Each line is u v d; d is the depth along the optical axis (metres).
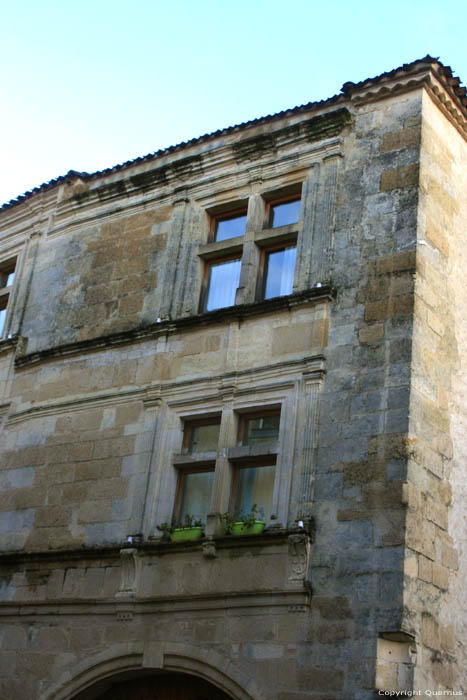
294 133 17.25
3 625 16.47
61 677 15.28
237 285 17.14
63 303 19.28
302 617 13.39
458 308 15.68
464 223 16.56
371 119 16.55
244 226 17.72
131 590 15.04
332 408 14.51
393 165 15.88
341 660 12.80
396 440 13.66
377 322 14.71
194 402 16.03
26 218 21.30
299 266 16.11
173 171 18.70
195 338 16.56
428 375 14.41
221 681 13.73
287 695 13.05
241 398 15.52
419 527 13.31
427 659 12.73
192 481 15.80
